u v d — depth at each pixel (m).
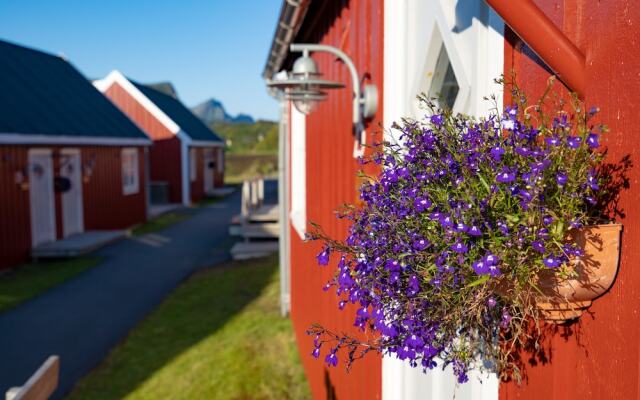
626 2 1.15
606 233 1.16
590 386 1.30
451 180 1.30
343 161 4.24
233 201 31.77
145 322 9.05
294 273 8.27
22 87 16.55
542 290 1.21
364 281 1.51
